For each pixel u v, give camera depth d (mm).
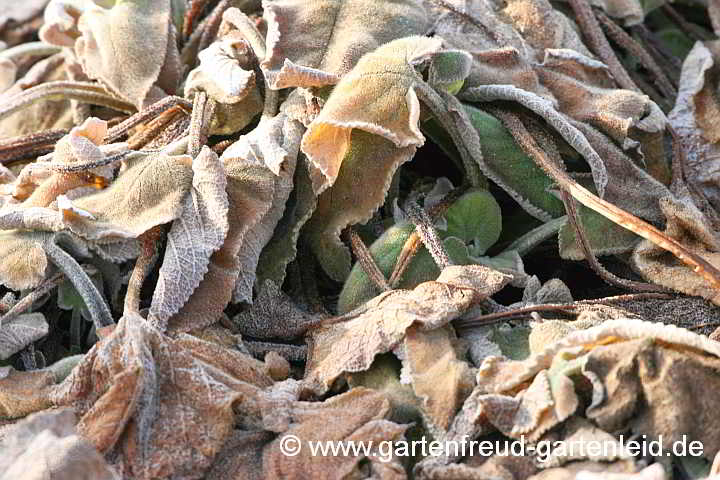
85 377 857
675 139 985
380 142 919
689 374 833
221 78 942
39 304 908
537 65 989
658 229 942
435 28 990
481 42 990
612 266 956
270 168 914
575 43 1020
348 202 923
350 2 961
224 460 845
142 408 842
